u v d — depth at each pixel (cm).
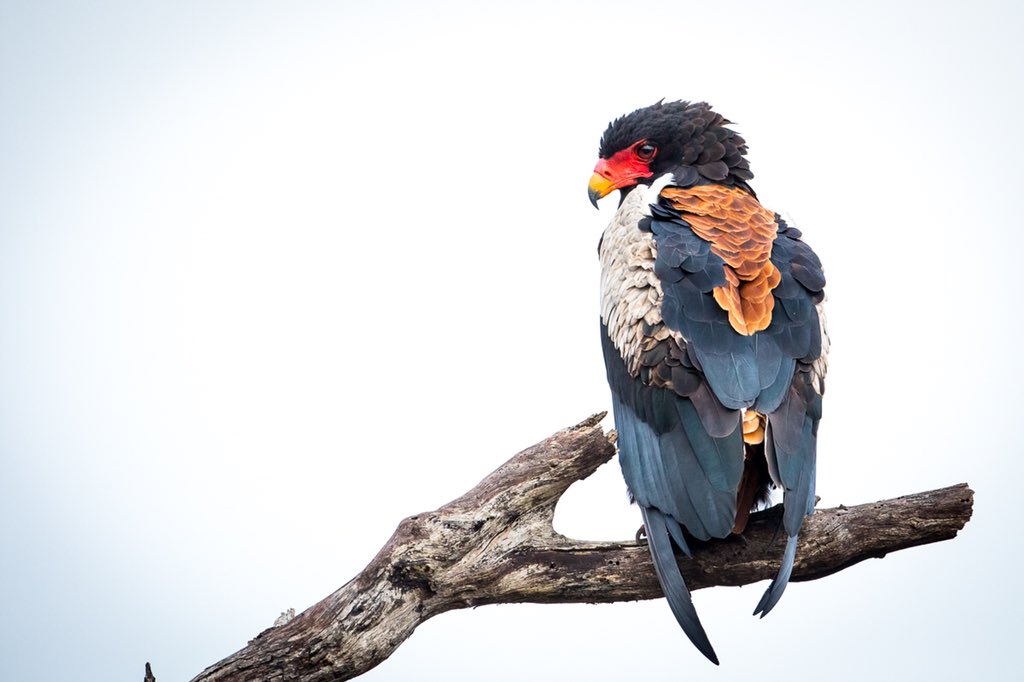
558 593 962
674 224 1112
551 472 953
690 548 981
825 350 1034
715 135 1288
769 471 945
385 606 915
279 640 900
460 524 932
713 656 904
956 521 964
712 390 975
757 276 1039
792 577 988
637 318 1032
